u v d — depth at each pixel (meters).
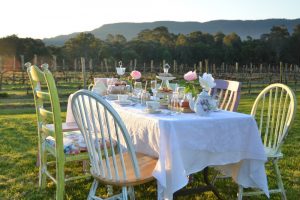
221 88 3.87
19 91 19.84
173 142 2.44
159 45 64.88
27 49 57.91
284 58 66.31
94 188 2.74
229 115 2.80
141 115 2.78
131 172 2.62
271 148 3.33
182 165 2.45
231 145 2.71
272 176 4.02
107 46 60.62
